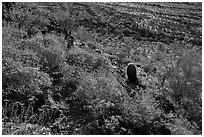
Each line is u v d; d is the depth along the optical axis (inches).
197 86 481.4
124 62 530.0
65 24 617.9
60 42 487.2
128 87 398.9
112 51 581.3
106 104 298.2
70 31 580.4
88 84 329.1
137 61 573.0
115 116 291.1
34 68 326.0
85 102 305.4
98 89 322.3
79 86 326.6
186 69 511.8
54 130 256.2
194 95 445.1
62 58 392.5
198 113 398.3
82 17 840.3
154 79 474.9
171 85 451.2
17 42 400.5
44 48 387.9
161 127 301.7
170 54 690.8
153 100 363.3
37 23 571.5
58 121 268.8
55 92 318.0
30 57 361.7
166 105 383.6
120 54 566.3
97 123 272.4
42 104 286.5
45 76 325.4
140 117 296.0
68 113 287.1
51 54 379.6
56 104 292.0
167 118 341.4
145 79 458.9
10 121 250.5
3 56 335.3
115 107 303.4
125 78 437.7
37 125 251.3
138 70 502.0
